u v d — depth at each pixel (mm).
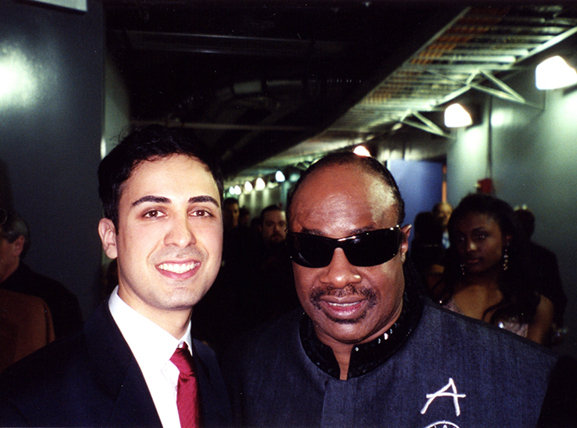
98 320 1249
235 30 6035
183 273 1248
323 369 1397
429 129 8039
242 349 1607
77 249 3805
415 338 1363
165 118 8289
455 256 2256
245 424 1477
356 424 1311
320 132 8906
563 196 5668
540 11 4184
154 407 1205
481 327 1372
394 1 4805
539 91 6062
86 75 3916
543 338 2162
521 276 2168
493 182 7164
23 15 3732
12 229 2723
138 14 5371
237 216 6547
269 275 4020
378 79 5812
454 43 4836
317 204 1340
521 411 1230
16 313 2256
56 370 1141
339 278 1306
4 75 3670
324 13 5336
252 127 9312
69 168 3828
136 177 1230
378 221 1325
